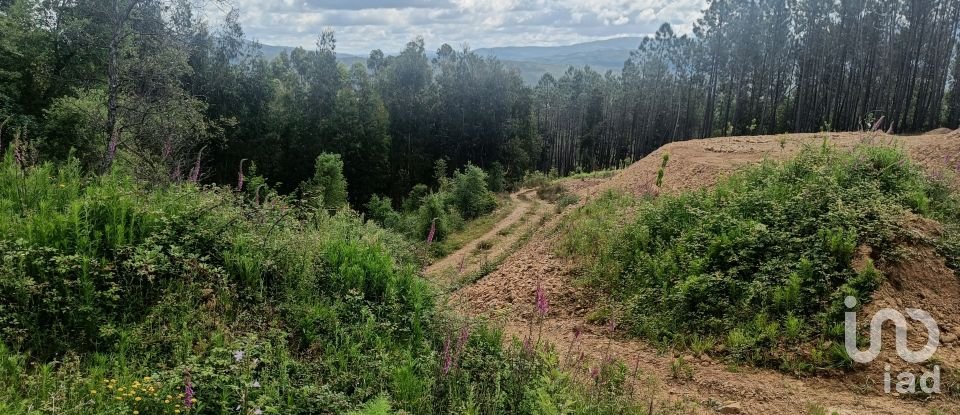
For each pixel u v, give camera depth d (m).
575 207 17.45
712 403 5.69
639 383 6.25
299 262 6.09
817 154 10.48
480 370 5.29
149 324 4.73
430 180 60.25
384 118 53.88
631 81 67.69
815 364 6.14
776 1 50.84
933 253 7.08
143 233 5.65
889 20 45.78
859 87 46.00
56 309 4.54
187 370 4.01
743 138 19.83
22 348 4.30
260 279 5.65
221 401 3.96
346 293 5.97
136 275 5.12
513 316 9.54
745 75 56.72
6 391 3.68
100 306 4.77
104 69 22.06
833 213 7.89
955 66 48.38
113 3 15.44
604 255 10.30
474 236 23.56
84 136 16.84
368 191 51.25
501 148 65.81
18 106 19.17
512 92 71.00
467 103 63.41
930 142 13.09
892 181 8.95
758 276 7.60
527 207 30.41
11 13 21.06
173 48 15.91
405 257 8.09
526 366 5.35
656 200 12.27
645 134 65.44
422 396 4.65
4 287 4.52
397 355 5.20
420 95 61.53
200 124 17.81
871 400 5.46
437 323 6.02
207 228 6.07
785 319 6.84
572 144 77.88
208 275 5.42
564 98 78.25
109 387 3.80
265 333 5.04
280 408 4.11
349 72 53.91
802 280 7.12
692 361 6.84
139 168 11.38
